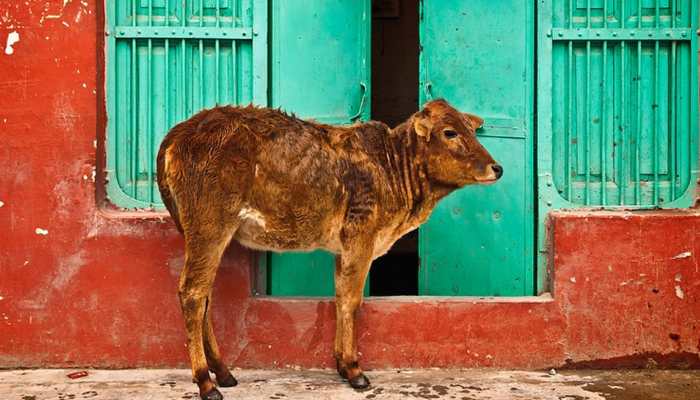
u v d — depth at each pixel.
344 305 4.05
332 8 4.75
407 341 4.43
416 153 4.07
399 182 4.05
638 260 4.41
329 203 3.91
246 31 4.62
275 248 4.04
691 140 4.59
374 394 3.98
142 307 4.40
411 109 7.31
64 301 4.40
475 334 4.43
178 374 4.31
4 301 4.39
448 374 4.34
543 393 4.02
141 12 4.61
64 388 4.06
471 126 4.09
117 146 4.60
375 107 7.35
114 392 4.00
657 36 4.59
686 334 4.41
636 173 4.64
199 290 3.77
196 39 4.62
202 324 3.96
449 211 4.75
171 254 4.39
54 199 4.39
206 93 4.66
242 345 4.41
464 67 4.74
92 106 4.40
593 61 4.67
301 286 4.72
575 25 4.64
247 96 4.66
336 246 4.05
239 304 4.41
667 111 4.64
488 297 4.56
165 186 3.84
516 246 4.72
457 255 4.75
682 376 4.31
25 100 4.38
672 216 4.39
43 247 4.39
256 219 3.87
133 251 4.39
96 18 4.41
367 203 3.95
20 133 4.38
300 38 4.73
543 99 4.64
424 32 4.75
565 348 4.43
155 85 4.64
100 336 4.41
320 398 3.91
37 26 4.38
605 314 4.42
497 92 4.72
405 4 7.29
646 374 4.35
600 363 4.43
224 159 3.74
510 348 4.43
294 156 3.84
